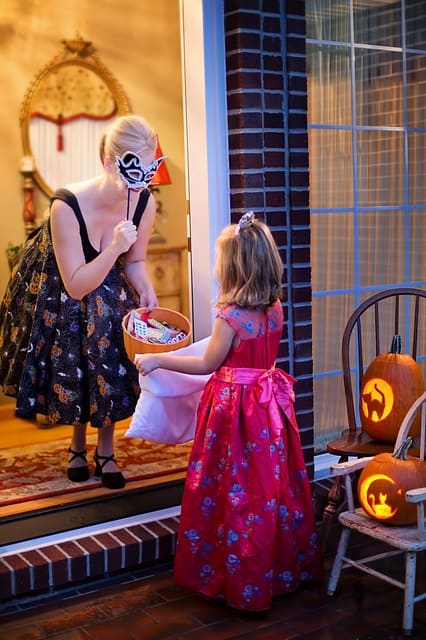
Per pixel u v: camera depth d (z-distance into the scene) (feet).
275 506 9.67
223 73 11.80
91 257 11.71
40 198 18.12
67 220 11.37
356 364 13.87
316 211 13.21
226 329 9.75
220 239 9.86
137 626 9.51
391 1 13.70
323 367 13.55
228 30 11.70
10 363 12.53
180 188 19.72
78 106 18.38
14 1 17.43
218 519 9.89
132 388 11.98
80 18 18.24
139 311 11.83
